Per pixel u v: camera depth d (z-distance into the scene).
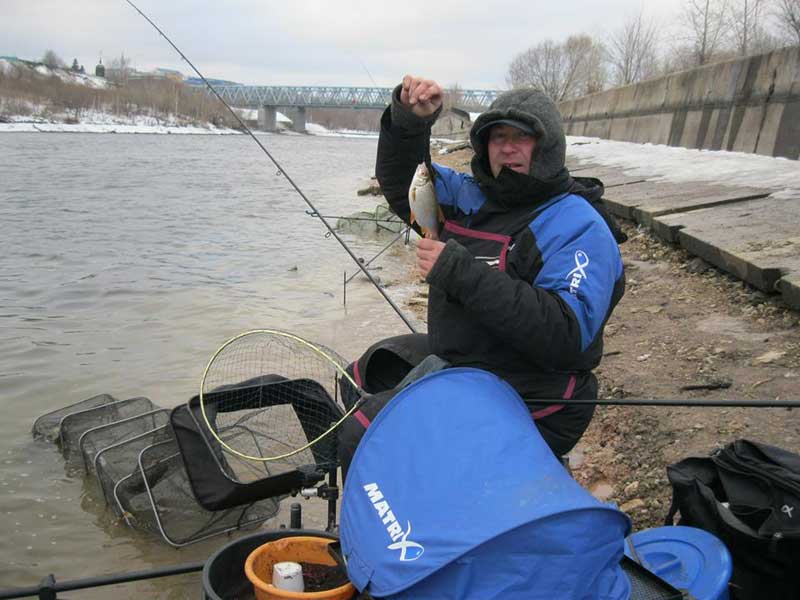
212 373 5.04
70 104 95.62
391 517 2.30
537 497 2.18
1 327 8.40
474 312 2.69
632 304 7.13
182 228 16.42
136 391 6.41
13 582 3.94
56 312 9.12
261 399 3.47
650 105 22.55
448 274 2.65
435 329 3.04
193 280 10.86
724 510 2.93
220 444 3.29
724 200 9.49
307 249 13.56
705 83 17.97
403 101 3.22
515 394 2.63
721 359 5.38
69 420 5.29
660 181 12.62
